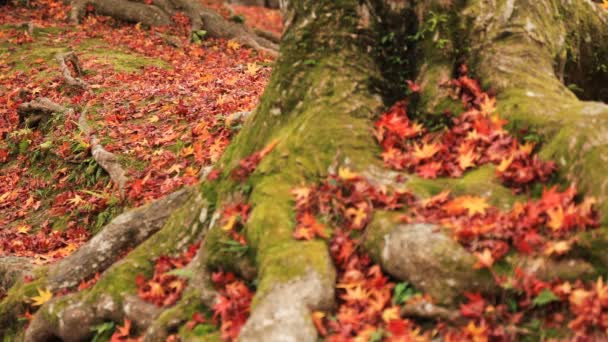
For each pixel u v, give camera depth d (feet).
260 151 17.53
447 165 15.72
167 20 54.70
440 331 13.15
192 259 16.84
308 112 17.03
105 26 54.19
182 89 34.94
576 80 20.52
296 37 18.02
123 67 42.45
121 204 25.44
